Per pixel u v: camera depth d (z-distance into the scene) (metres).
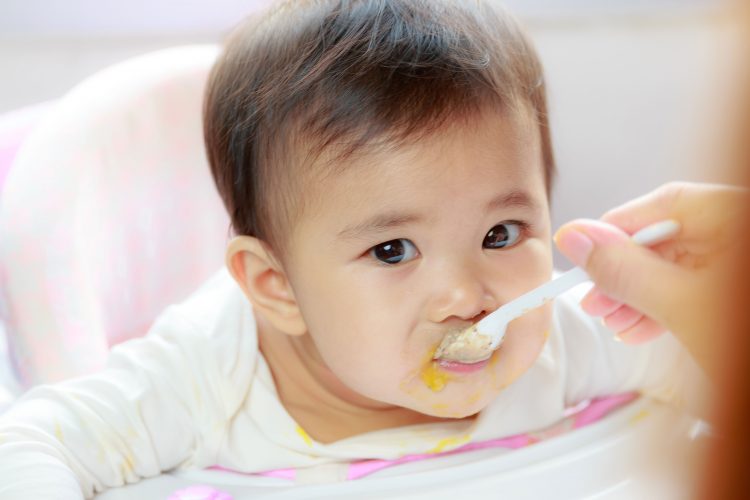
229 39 0.72
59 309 0.81
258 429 0.65
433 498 0.53
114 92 0.93
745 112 0.17
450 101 0.57
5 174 1.09
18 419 0.59
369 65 0.59
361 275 0.59
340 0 0.64
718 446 0.21
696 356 0.50
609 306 0.64
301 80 0.60
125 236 0.94
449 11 0.62
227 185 0.69
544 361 0.68
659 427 0.59
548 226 0.62
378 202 0.57
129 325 0.95
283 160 0.61
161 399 0.63
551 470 0.55
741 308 0.19
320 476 0.62
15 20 1.39
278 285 0.67
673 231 0.57
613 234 0.54
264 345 0.70
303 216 0.61
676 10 1.38
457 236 0.58
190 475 0.63
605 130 1.43
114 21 1.40
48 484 0.54
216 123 0.69
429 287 0.58
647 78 1.40
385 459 0.64
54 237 0.82
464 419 0.67
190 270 1.01
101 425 0.60
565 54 1.41
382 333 0.59
